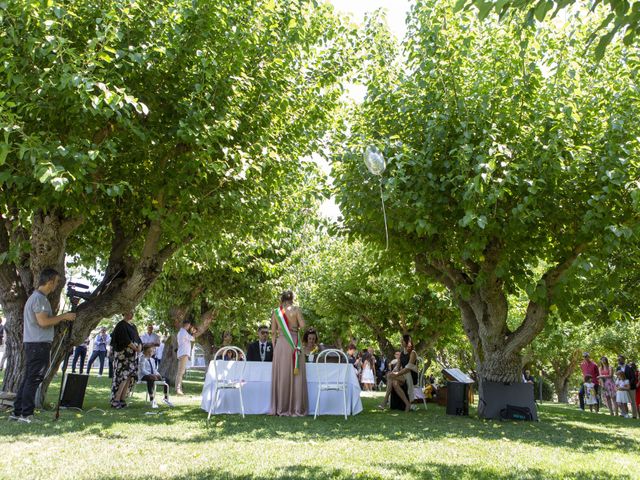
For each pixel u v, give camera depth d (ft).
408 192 30.42
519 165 28.12
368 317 83.82
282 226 46.34
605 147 29.14
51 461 15.37
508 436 24.80
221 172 27.99
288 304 31.09
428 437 23.03
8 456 15.80
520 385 33.37
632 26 12.51
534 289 30.45
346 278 80.28
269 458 16.84
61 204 25.64
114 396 31.81
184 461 16.02
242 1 29.71
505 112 31.30
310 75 36.58
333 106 37.27
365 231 36.50
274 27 31.30
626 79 31.37
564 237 32.71
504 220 30.17
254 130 31.55
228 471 14.74
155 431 21.97
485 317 35.83
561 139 28.86
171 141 29.37
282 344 30.27
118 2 24.97
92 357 64.08
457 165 30.01
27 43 22.13
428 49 31.91
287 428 24.21
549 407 56.80
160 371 67.77
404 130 34.73
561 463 17.93
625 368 49.93
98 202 31.73
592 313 34.06
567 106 29.25
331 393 31.58
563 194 31.01
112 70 23.86
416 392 39.81
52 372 29.43
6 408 26.76
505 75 31.73
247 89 30.07
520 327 34.53
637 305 45.09
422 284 43.62
